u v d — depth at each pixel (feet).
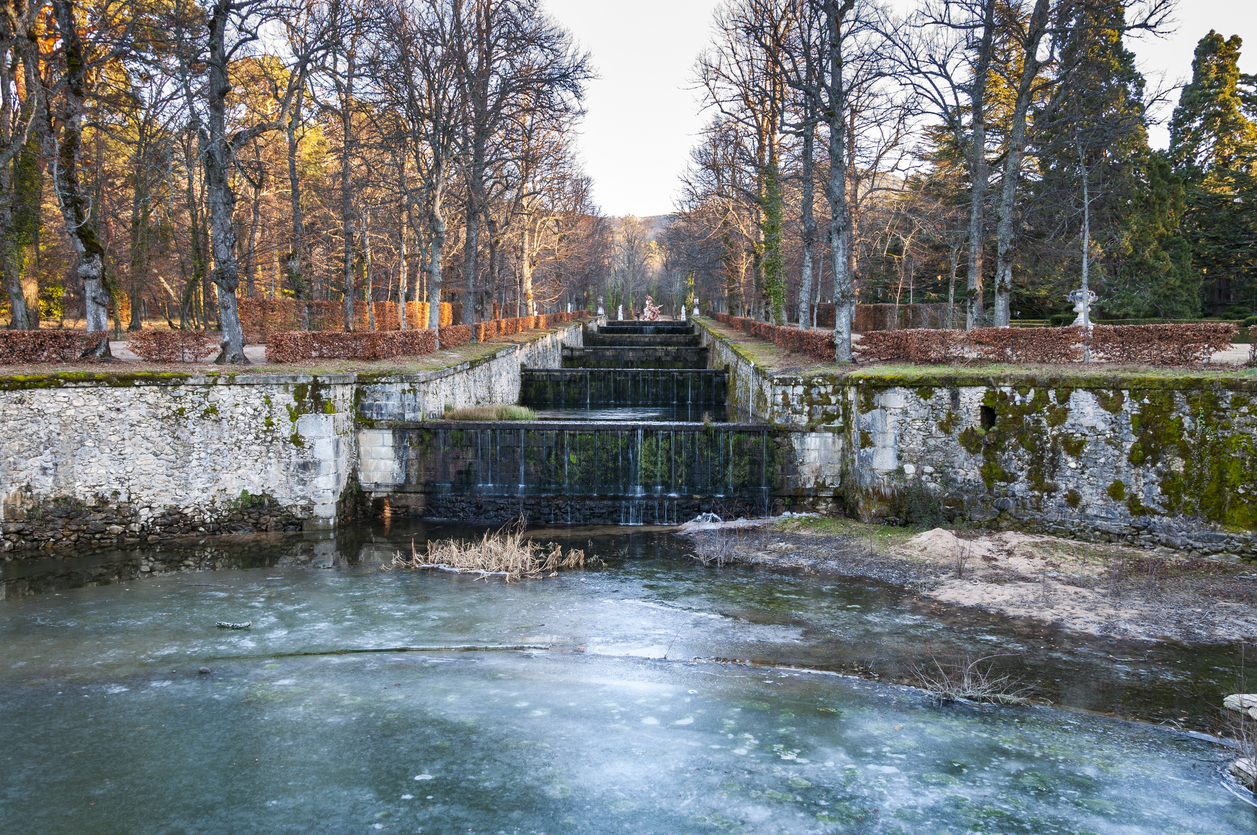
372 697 26.17
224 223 60.64
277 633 33.47
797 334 80.84
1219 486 42.68
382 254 148.46
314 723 23.98
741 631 33.65
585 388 103.81
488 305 140.77
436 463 59.16
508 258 164.25
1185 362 51.90
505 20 91.35
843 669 29.30
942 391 49.88
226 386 51.75
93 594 39.63
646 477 59.11
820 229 125.18
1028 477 47.88
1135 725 24.53
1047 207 98.73
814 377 58.13
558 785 20.02
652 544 50.57
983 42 71.15
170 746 22.34
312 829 17.87
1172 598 36.81
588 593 39.73
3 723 24.04
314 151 130.82
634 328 179.83
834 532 50.26
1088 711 25.61
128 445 50.03
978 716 25.07
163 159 87.04
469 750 22.07
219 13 58.29
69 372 49.08
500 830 17.81
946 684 27.12
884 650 31.24
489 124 95.50
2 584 41.55
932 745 22.75
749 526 53.93
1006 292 72.49
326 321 118.62
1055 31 67.87
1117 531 45.34
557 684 27.50
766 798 19.38
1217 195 131.23
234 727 23.70
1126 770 21.35
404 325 101.24
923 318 136.05
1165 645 31.50
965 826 18.17
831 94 66.13
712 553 47.37
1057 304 135.03
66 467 48.80
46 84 62.44
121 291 108.47
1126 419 45.09
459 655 30.78
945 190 129.90
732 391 93.71
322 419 53.57
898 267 146.20
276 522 53.36
